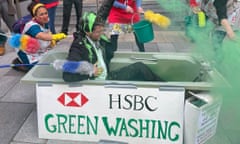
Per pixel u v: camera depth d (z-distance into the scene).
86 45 2.56
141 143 2.56
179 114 2.41
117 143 2.55
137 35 3.54
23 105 3.25
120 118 2.50
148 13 3.48
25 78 2.51
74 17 6.70
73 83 2.43
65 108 2.53
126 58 3.11
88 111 2.51
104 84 2.41
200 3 3.86
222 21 3.18
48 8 5.13
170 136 2.49
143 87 2.38
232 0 3.44
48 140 2.65
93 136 2.60
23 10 6.45
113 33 3.83
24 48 3.06
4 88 3.66
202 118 2.34
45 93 2.51
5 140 2.65
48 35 3.37
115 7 3.74
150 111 2.44
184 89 2.35
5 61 4.53
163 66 3.04
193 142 2.42
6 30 5.52
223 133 2.73
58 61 2.47
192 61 2.97
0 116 3.03
